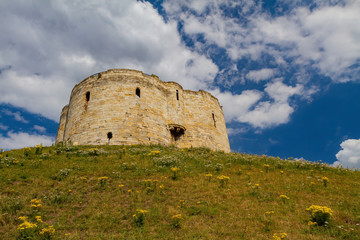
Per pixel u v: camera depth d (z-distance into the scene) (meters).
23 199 12.23
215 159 21.56
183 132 32.66
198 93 37.28
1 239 9.34
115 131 26.84
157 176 16.30
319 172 18.53
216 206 12.35
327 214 10.47
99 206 12.25
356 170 19.55
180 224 10.59
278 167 19.62
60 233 10.03
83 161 18.75
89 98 29.78
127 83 30.05
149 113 29.48
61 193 13.21
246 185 15.19
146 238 9.66
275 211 11.81
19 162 17.25
